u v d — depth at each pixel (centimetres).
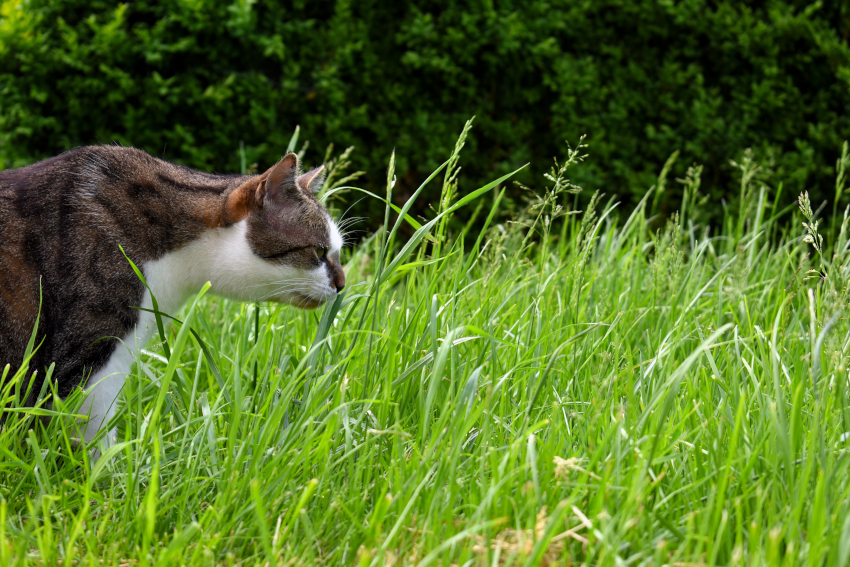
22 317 284
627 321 358
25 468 246
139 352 292
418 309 309
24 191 290
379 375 291
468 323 320
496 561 198
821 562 203
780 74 588
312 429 252
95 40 553
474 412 240
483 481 232
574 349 322
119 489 262
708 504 218
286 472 241
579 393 306
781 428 222
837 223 546
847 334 263
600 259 439
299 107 610
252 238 324
